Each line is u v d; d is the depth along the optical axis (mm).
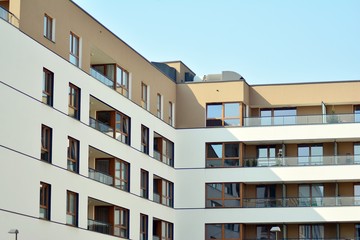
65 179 43906
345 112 63469
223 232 59906
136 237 53000
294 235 61500
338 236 60344
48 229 41844
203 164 61000
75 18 45938
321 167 60094
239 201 60281
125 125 52750
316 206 59562
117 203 50500
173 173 60562
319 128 60594
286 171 60375
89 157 50750
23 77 40000
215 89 61969
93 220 47469
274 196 62312
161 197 58219
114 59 51281
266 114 64250
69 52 45219
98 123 48594
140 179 54281
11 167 38656
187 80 65688
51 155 42594
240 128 61188
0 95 38031
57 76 43438
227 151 61188
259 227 61688
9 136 38625
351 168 59875
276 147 62781
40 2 42094
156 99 58031
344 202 59438
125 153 52094
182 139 61594
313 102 63000
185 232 60188
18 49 39625
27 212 39844
